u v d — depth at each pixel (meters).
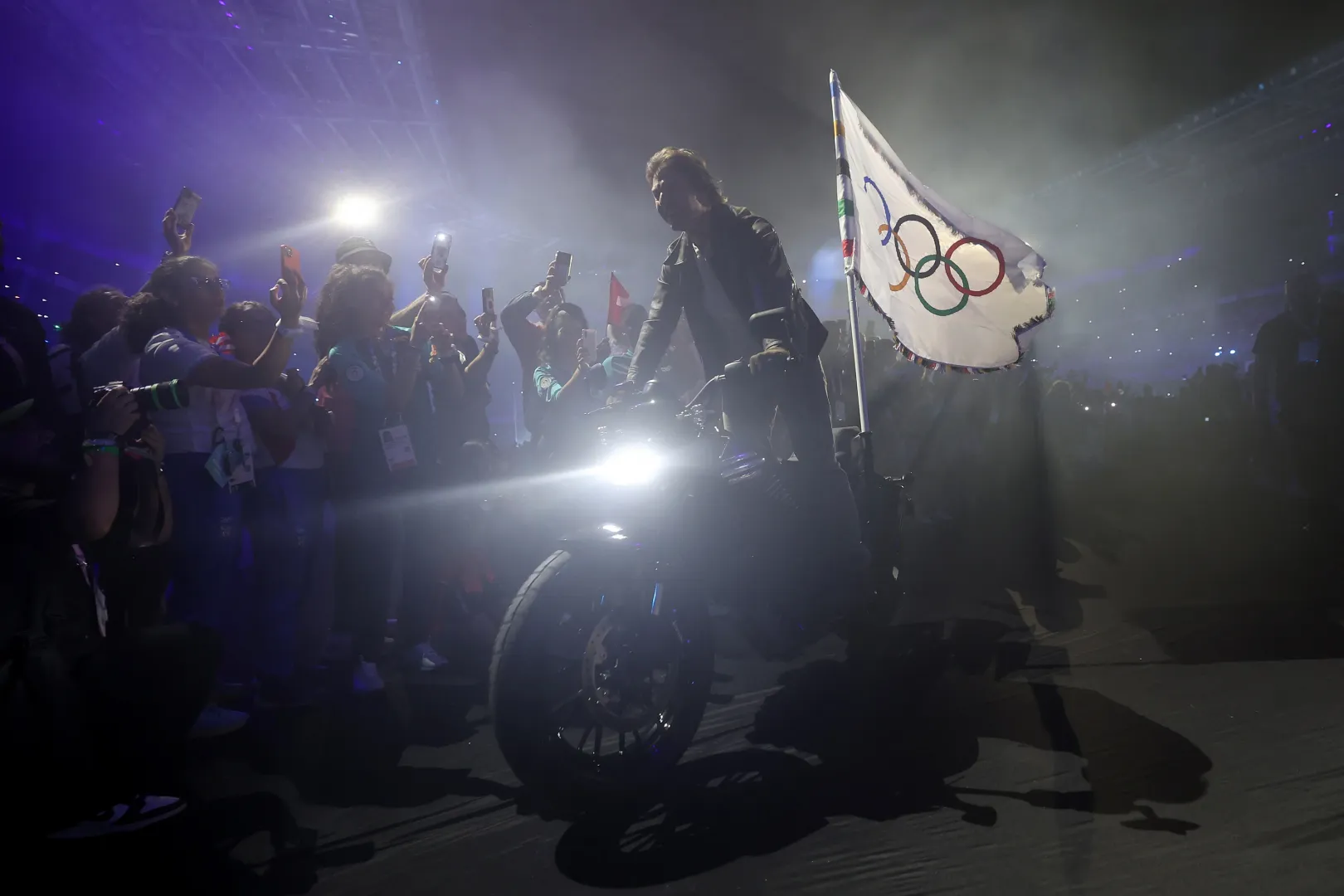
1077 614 4.67
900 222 3.61
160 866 2.27
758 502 2.75
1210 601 4.75
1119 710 3.17
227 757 3.11
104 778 2.37
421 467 4.23
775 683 3.78
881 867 2.14
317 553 3.98
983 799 2.50
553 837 2.42
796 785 2.69
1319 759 2.61
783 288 2.91
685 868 2.20
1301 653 3.70
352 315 3.93
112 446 2.46
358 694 3.86
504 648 2.44
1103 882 2.01
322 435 3.82
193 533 3.48
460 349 4.87
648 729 2.83
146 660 2.39
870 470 3.52
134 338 3.45
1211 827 2.24
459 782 2.86
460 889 2.14
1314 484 7.90
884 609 3.69
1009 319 3.67
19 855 2.29
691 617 2.77
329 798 2.73
